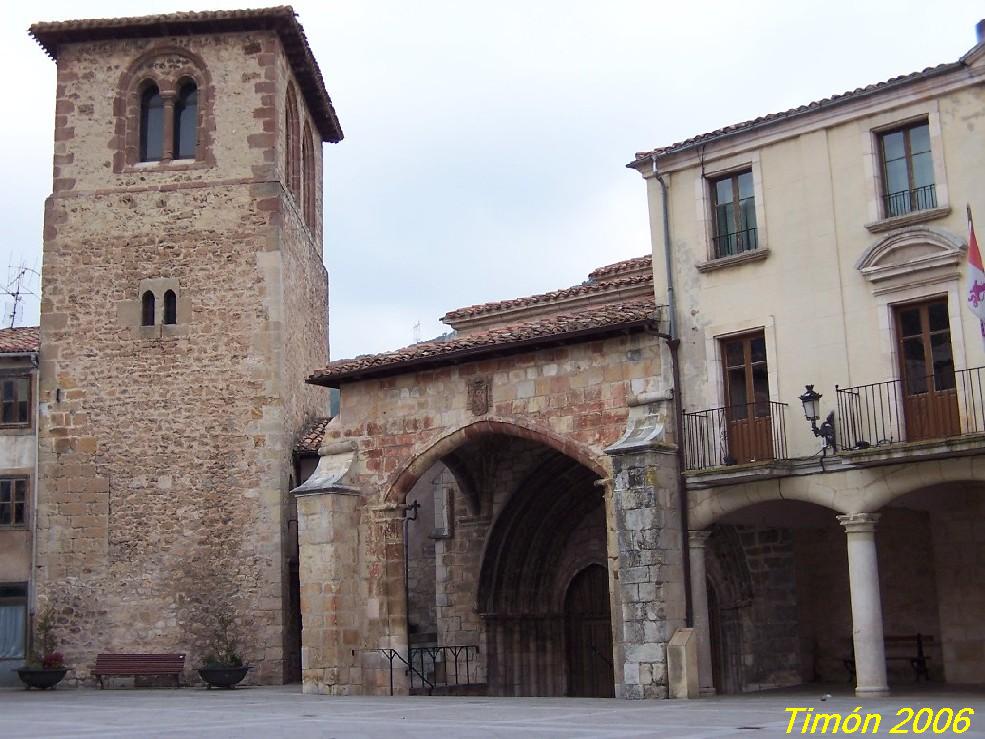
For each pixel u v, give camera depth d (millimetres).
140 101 35062
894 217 22547
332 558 27188
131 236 33969
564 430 25500
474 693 30016
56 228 34156
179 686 31203
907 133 22875
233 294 33406
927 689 23328
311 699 24953
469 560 31344
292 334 34531
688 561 23797
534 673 31156
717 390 24219
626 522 23641
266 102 34344
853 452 21812
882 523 26906
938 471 21391
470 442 27406
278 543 31781
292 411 34031
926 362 22094
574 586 31922
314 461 33719
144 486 32531
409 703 23031
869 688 21594
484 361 26812
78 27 34344
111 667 31219
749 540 27938
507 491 30859
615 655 23969
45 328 33625
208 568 31875
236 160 34156
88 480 32688
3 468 33312
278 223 33656
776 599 27812
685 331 24859
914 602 26203
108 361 33312
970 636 24750
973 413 21156
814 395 22562
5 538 32969
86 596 32062
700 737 14078
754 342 24203
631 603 23375
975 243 20625
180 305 33469
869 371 22531
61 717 20172
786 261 23812
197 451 32594
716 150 24984
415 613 34000
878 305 22562
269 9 34062
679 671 22609
